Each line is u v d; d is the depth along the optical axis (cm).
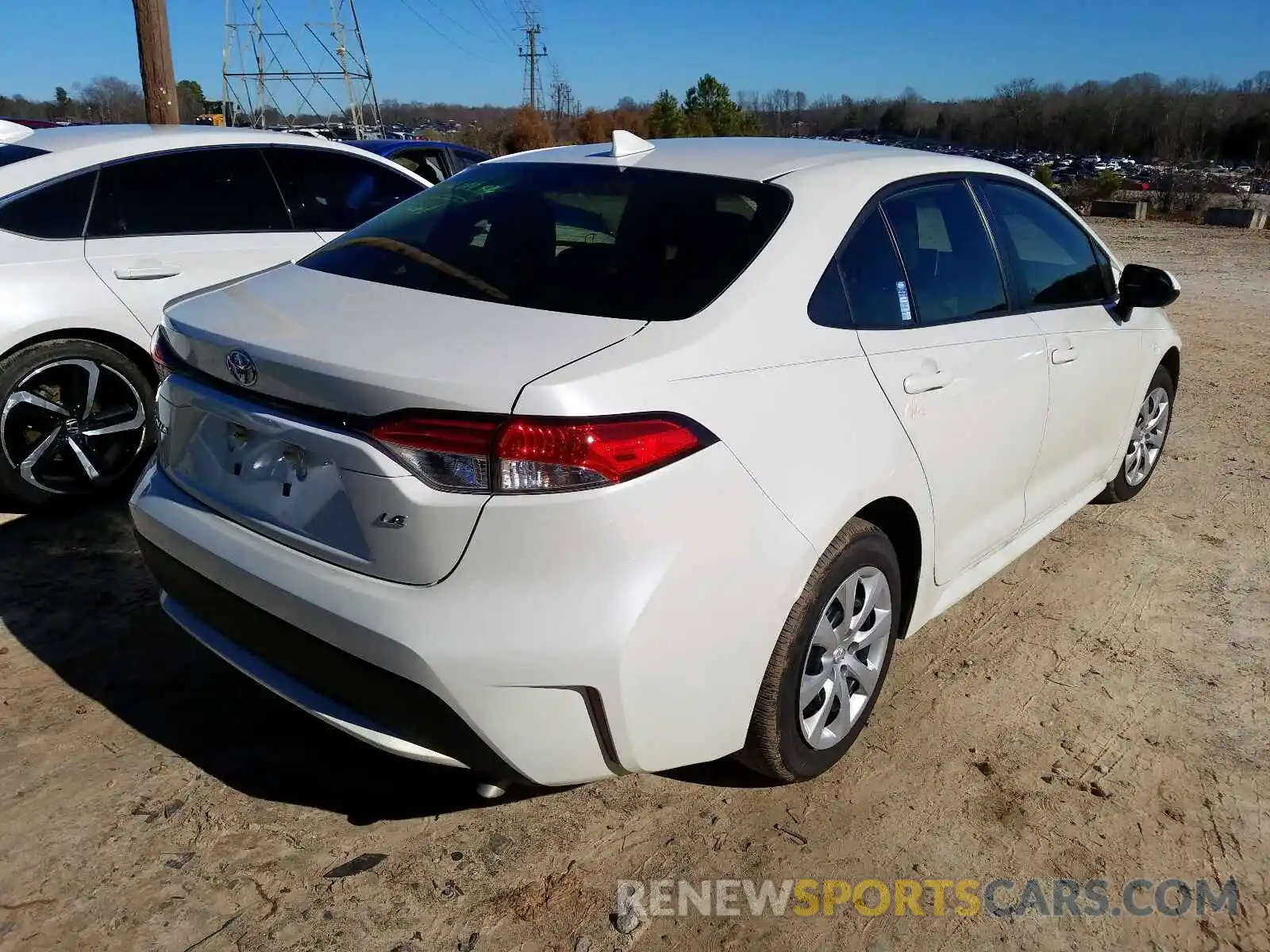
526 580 209
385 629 211
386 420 211
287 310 253
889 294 291
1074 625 386
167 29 834
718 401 229
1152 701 336
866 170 305
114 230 444
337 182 534
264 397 233
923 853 262
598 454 206
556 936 230
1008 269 350
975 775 293
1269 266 1394
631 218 277
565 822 267
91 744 285
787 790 283
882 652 292
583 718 219
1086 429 403
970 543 333
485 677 209
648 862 254
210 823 258
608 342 225
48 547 404
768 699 252
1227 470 566
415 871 246
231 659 254
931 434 290
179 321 261
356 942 225
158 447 278
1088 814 279
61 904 230
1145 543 463
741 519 230
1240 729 322
